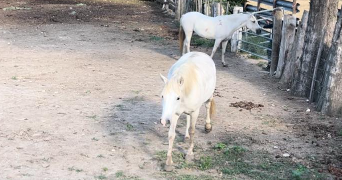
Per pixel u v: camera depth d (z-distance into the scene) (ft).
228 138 24.08
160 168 20.36
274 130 25.44
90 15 64.13
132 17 64.13
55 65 37.58
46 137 23.21
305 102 30.50
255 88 33.45
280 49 35.83
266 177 19.81
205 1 54.34
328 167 20.83
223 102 29.94
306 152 22.63
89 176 19.38
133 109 27.91
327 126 26.08
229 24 37.86
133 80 34.12
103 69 36.94
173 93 18.10
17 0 75.92
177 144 23.16
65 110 27.17
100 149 22.11
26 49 43.09
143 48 45.73
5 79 33.01
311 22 30.45
